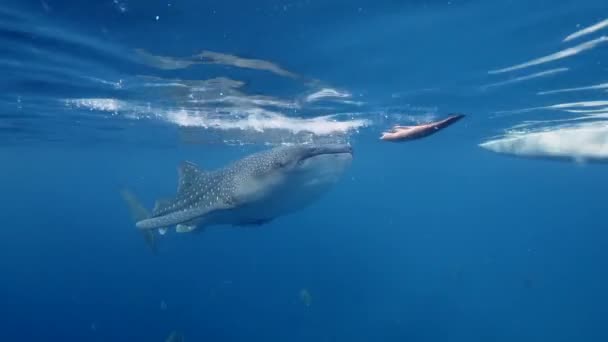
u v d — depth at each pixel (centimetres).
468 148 3291
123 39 738
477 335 2712
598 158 1412
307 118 1507
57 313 3544
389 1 579
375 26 663
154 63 877
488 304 3306
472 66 880
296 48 761
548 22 653
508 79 990
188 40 733
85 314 3403
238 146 2656
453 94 1148
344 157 818
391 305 3212
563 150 1505
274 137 2023
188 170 944
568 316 3038
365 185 9781
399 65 868
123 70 938
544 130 1753
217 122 1688
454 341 2603
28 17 654
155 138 2512
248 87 1072
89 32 712
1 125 1980
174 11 618
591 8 599
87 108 1470
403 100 1223
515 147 1745
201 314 3039
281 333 2634
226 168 868
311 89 1086
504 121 1636
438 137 2548
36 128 2089
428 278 4209
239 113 1456
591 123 1546
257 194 778
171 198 963
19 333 3048
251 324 2797
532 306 3278
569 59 835
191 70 921
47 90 1188
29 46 793
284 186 778
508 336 2709
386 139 317
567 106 1315
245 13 621
